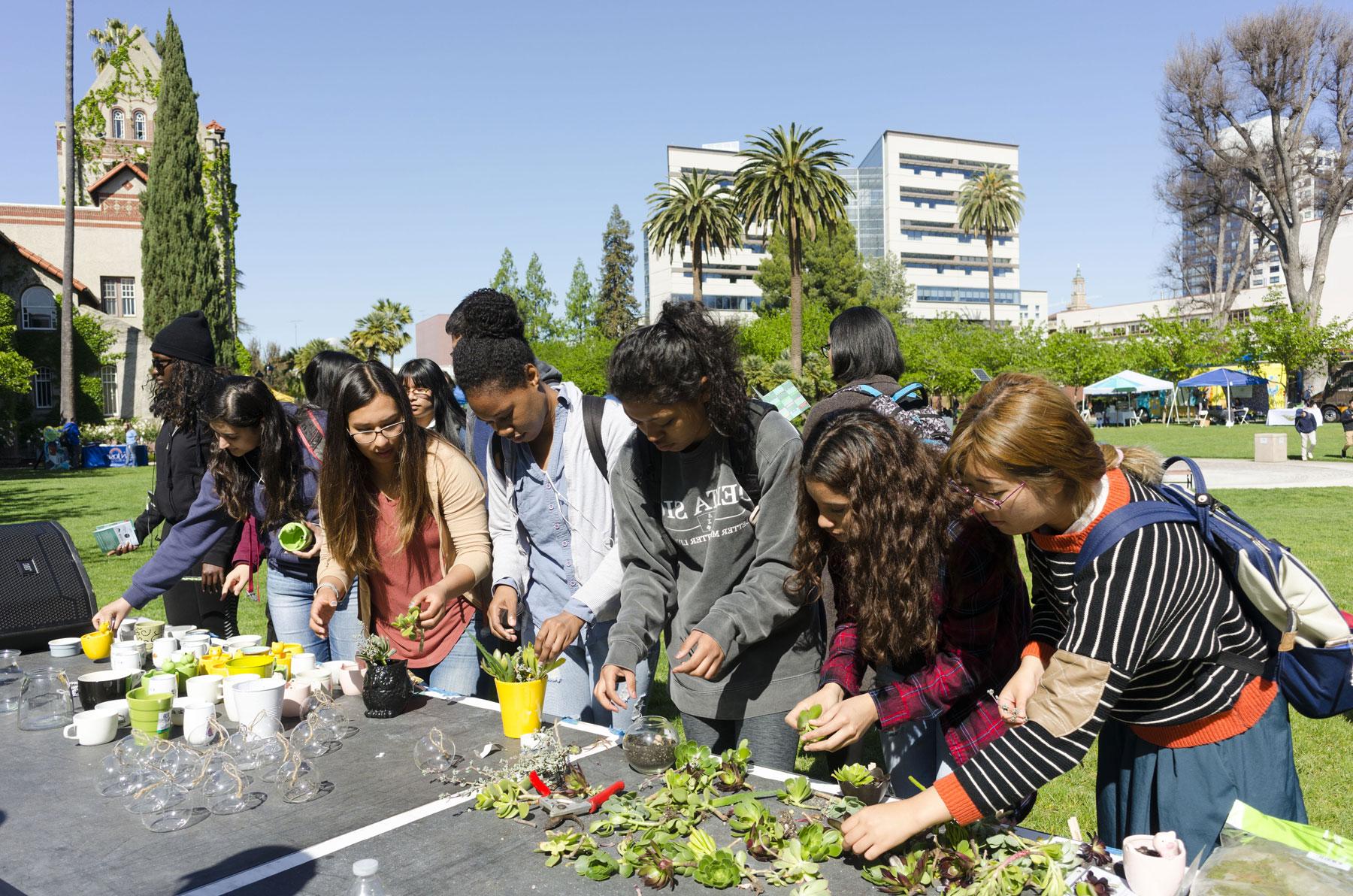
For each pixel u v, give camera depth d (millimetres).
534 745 1873
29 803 1793
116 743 2158
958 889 1343
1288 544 8359
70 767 1994
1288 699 1705
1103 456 1540
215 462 3207
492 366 2406
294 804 1758
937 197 97438
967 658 1815
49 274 29875
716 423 2045
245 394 3129
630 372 1937
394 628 2803
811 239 34625
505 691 2094
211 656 2541
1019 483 1437
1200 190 42375
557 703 2717
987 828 1503
